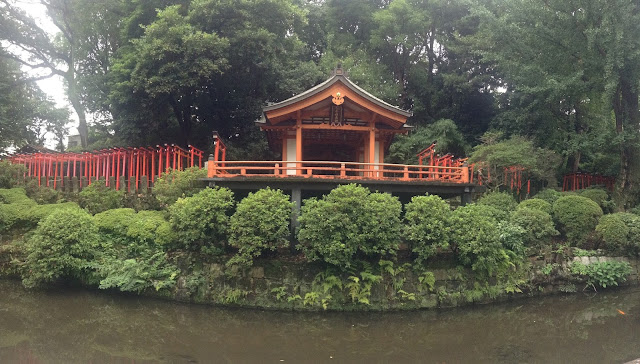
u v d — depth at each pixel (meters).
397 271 11.25
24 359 7.83
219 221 11.13
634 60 15.94
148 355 8.15
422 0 27.89
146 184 16.28
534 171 18.59
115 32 24.97
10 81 24.36
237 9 19.20
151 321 10.23
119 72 19.61
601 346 8.86
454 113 28.03
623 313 11.24
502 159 18.50
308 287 11.09
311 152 19.97
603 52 16.95
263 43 19.66
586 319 10.77
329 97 14.71
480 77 25.91
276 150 21.36
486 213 13.34
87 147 26.94
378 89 25.39
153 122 20.95
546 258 12.99
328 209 10.66
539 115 22.05
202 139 24.61
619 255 13.80
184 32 18.22
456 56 28.52
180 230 12.02
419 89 29.56
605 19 15.43
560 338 9.38
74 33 25.78
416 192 13.34
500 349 8.70
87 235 12.16
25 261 12.71
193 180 13.83
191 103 22.47
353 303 10.91
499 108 26.83
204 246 11.54
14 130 24.00
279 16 20.27
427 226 10.98
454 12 28.44
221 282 11.38
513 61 20.41
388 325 10.23
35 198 16.62
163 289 11.55
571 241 14.01
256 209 10.90
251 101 22.30
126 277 11.45
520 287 12.34
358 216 10.74
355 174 19.58
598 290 13.14
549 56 18.86
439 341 9.18
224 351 8.43
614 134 18.12
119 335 9.30
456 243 11.30
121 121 20.81
